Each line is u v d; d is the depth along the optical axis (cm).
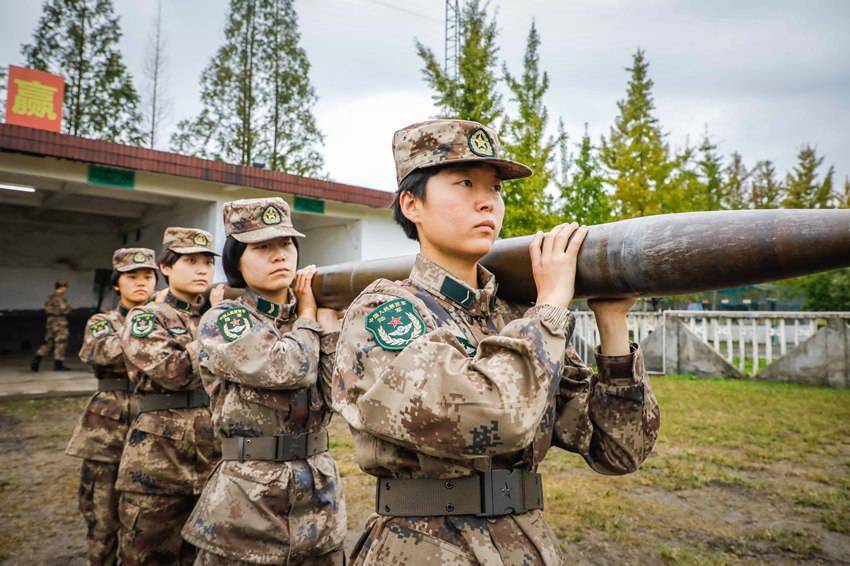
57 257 1462
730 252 103
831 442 537
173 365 277
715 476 446
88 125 2355
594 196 1170
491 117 1084
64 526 384
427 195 131
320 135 2583
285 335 216
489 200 131
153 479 273
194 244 310
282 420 212
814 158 2641
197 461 285
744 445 530
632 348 144
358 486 441
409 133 134
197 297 317
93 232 1498
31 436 613
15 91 915
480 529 119
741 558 314
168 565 276
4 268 1402
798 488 419
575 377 145
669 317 999
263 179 893
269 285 230
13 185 889
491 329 138
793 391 805
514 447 104
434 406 104
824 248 95
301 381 206
